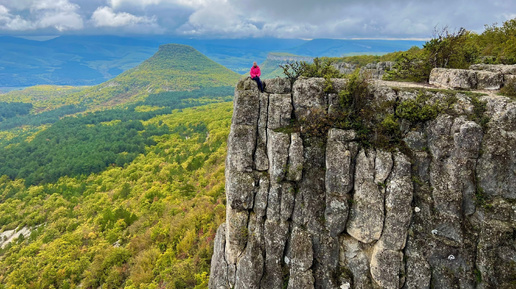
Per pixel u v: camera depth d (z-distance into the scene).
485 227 16.86
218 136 144.88
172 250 42.41
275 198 20.41
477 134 17.20
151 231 50.97
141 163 138.38
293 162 20.22
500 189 16.91
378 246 18.56
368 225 18.70
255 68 22.50
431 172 18.23
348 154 19.20
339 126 20.34
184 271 35.06
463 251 17.17
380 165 18.62
